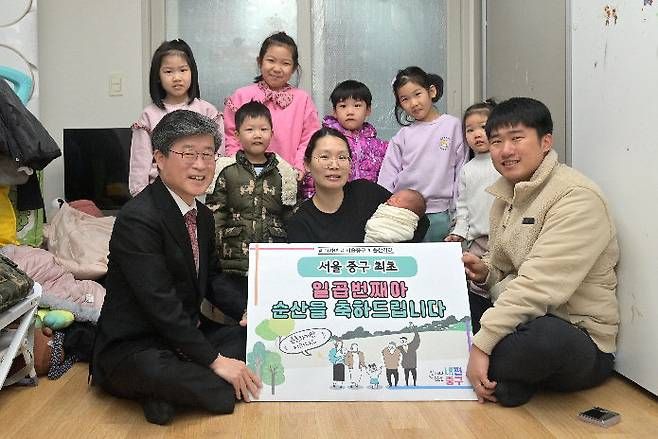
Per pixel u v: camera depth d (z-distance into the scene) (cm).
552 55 203
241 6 295
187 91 245
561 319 150
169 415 139
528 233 157
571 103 185
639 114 150
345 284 164
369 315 159
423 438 129
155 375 137
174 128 149
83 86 293
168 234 150
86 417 143
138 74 294
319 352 155
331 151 185
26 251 211
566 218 148
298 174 226
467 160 240
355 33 298
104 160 279
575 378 149
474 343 149
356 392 151
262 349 155
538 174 157
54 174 293
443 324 158
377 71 300
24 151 202
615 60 160
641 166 150
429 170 237
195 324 162
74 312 194
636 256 153
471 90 299
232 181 212
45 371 176
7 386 166
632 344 155
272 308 160
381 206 193
